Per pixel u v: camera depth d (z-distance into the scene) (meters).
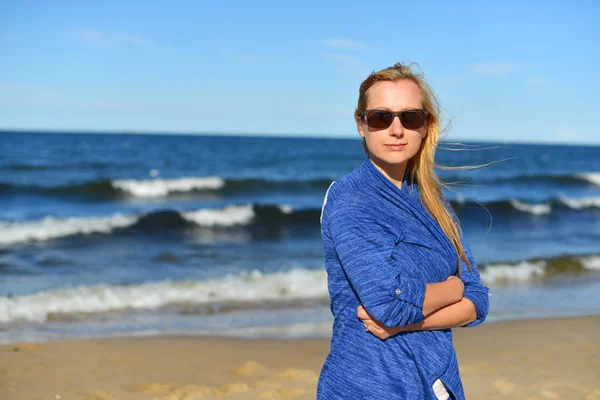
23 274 10.23
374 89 2.05
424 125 2.07
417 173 2.14
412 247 1.95
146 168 32.31
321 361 5.99
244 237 14.99
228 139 86.75
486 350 6.28
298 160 42.72
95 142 58.22
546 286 10.37
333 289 1.99
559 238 16.42
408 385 1.86
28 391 5.01
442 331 1.99
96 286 9.02
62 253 12.18
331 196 2.04
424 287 1.85
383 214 1.94
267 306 8.41
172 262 11.56
